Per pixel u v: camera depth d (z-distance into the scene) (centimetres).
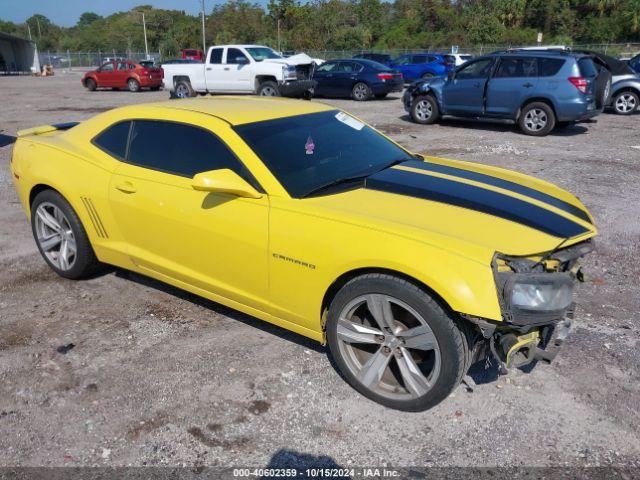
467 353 288
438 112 1379
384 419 308
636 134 1213
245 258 345
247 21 7369
